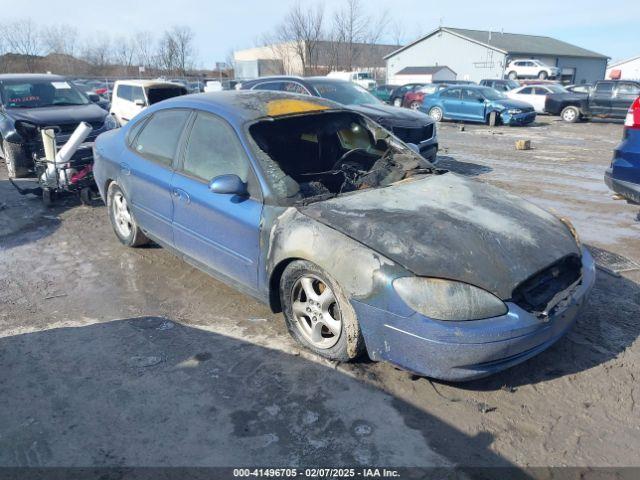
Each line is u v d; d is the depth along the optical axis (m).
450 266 2.74
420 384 3.02
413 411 2.81
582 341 3.45
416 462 2.47
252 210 3.42
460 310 2.64
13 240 5.59
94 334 3.63
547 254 2.98
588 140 13.69
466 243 2.88
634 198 5.17
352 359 3.17
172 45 41.88
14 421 2.78
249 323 3.75
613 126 17.70
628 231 5.67
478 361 2.69
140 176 4.46
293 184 3.42
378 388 2.99
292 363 3.24
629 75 51.38
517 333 2.69
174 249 4.33
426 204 3.32
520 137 14.44
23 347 3.48
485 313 2.67
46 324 3.79
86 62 41.81
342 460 2.48
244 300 4.11
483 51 43.34
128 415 2.80
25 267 4.84
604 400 2.89
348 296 2.88
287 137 3.95
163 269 4.73
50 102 9.20
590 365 3.19
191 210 3.89
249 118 3.79
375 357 2.93
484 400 2.89
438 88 21.73
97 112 8.99
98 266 4.83
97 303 4.10
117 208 5.20
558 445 2.57
